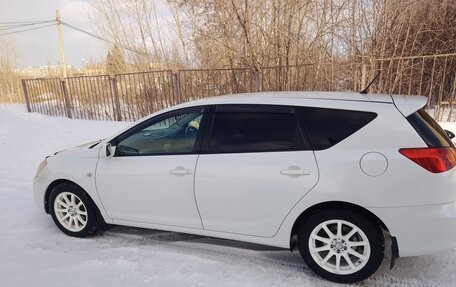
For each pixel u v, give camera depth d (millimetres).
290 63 11102
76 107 13383
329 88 9250
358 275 2988
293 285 3039
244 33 10773
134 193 3707
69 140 9625
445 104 8445
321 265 3084
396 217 2834
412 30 10125
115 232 4223
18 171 6992
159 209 3629
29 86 14977
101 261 3496
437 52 9328
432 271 3205
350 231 2988
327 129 3053
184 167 3438
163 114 3686
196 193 3408
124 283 3105
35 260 3566
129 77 11930
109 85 12289
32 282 3162
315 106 3141
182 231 3607
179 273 3252
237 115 3375
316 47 11133
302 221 3133
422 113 3123
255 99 3385
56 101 14016
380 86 8836
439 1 10117
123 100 12195
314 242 3104
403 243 2867
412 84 9305
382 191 2832
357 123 2984
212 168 3320
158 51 16250
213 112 3477
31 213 4828
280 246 3225
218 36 11438
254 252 3666
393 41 9734
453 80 9234
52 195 4145
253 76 10180
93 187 3904
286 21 11078
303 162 3025
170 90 11273
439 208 2781
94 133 10375
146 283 3098
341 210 2973
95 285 3090
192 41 12922
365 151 2898
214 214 3387
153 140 3693
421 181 2775
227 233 3396
